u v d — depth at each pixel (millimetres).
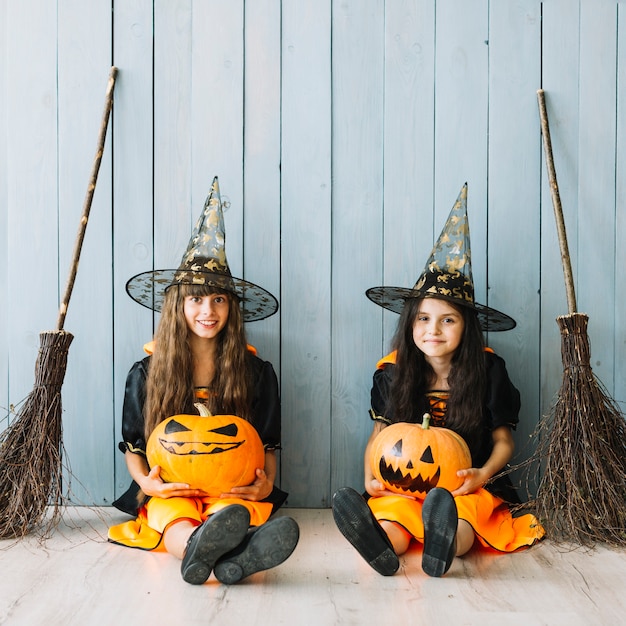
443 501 1785
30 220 2463
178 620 1547
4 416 2469
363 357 2455
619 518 2053
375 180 2439
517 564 1908
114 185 2449
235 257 2447
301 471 2473
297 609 1609
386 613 1591
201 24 2430
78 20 2438
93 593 1690
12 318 2471
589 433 2102
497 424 2229
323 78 2428
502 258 2438
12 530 2096
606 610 1608
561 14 2418
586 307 2445
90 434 2469
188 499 2037
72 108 2449
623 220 2434
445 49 2424
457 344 2223
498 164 2428
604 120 2428
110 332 2463
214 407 2246
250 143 2438
